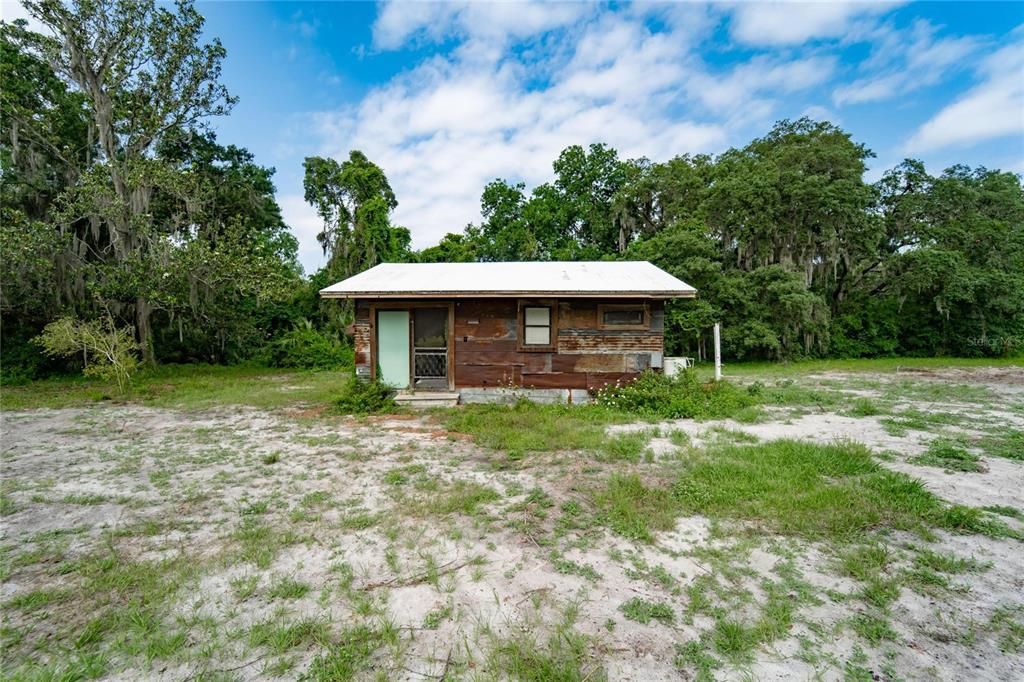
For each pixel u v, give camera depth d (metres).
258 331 21.64
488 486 5.18
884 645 2.60
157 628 2.79
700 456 6.01
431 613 2.91
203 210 19.67
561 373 10.43
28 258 13.88
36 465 6.12
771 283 20.44
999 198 23.25
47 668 2.47
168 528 4.21
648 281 10.54
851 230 21.58
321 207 24.14
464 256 27.41
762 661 2.48
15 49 15.66
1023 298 22.19
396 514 4.44
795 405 9.88
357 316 10.70
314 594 3.14
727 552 3.65
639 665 2.45
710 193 22.42
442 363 11.68
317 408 10.39
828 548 3.70
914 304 24.92
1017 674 2.38
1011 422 8.02
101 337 13.62
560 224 28.67
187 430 8.15
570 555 3.64
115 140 17.83
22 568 3.52
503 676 2.38
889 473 5.15
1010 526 4.06
